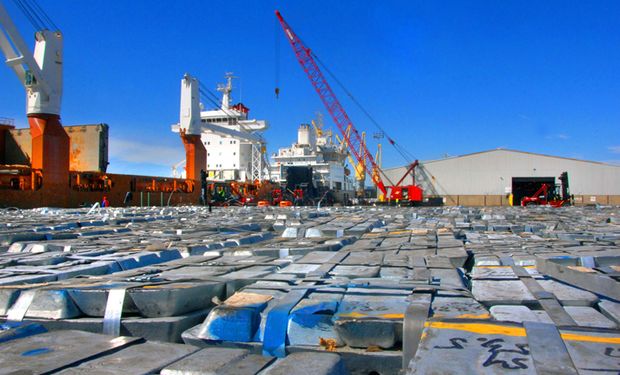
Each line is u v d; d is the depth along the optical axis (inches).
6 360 116.6
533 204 2251.5
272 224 675.4
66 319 169.0
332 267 253.9
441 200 3019.2
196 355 121.9
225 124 3324.3
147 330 159.9
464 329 122.6
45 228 559.8
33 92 1647.4
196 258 303.6
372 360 135.9
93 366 113.5
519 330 120.3
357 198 3179.1
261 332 149.9
